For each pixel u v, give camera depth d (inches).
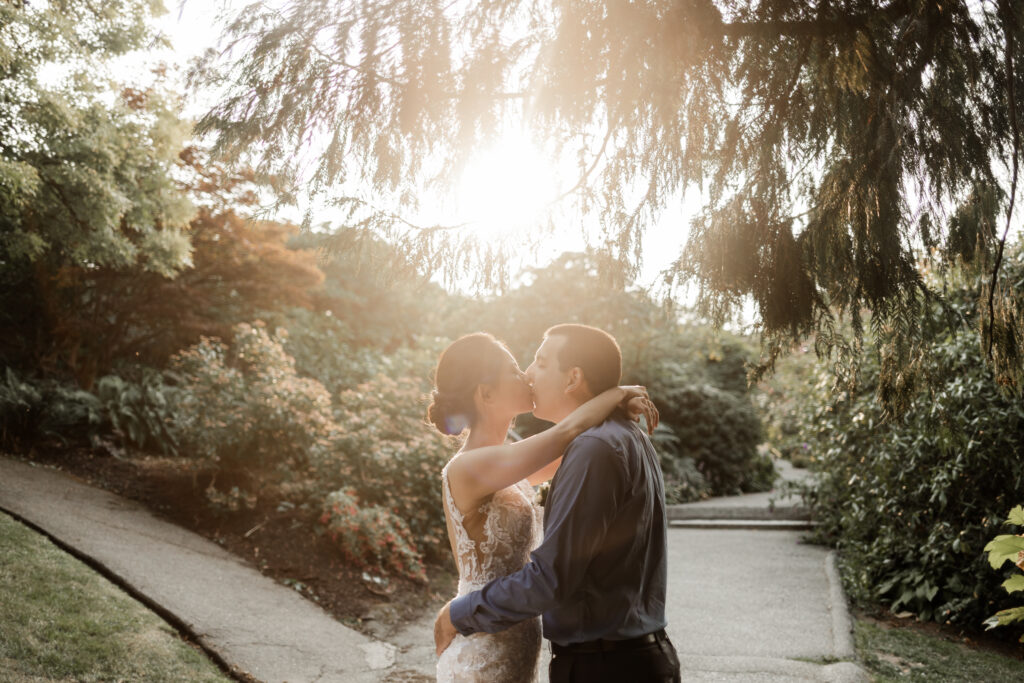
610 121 91.7
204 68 90.0
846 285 92.7
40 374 310.3
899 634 187.6
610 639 68.6
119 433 286.8
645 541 71.6
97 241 243.0
